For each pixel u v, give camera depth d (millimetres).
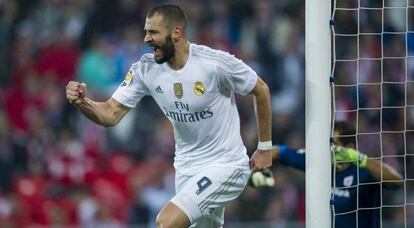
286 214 34406
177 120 17312
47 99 38281
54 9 41375
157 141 36375
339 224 20219
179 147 17688
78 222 33562
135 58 39438
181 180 17641
